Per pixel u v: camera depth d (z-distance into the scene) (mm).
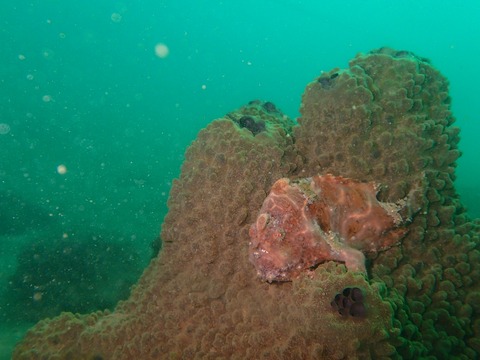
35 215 1464
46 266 1092
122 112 4703
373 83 448
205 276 426
